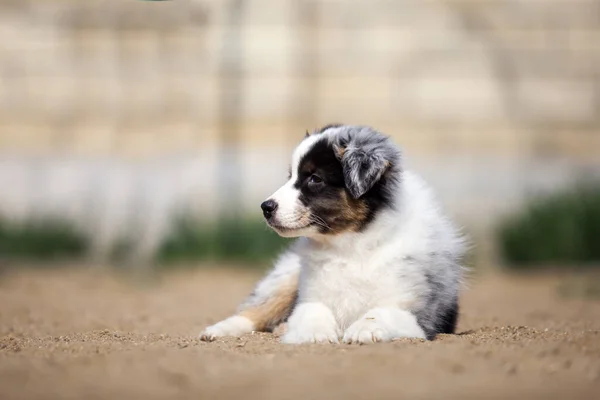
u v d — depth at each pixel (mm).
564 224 15086
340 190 6852
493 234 15656
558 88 17594
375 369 5020
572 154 17453
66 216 16406
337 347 5766
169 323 8766
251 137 17312
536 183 17156
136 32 17250
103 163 17141
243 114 17328
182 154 17156
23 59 17312
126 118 17281
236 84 17312
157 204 16594
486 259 15250
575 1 17484
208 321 8961
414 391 4582
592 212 15164
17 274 13406
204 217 16203
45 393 4633
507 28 17547
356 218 6816
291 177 7117
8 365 5305
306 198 6887
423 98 17594
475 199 16969
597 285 12258
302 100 17500
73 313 9438
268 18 17344
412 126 17578
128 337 6922
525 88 17609
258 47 17359
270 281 7633
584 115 17547
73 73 17312
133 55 17266
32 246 15219
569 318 8781
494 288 12727
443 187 17172
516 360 5281
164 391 4637
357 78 17562
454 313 7195
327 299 6871
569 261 14891
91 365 5254
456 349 5566
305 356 5434
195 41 17219
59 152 17234
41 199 16969
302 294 7027
